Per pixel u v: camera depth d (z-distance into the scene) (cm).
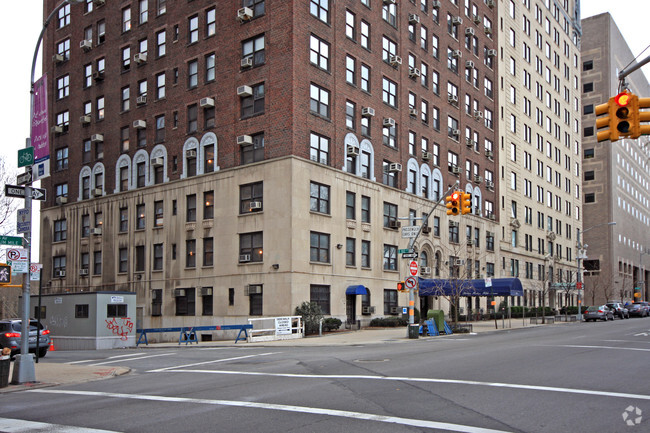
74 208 4934
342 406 1041
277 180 3550
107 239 4612
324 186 3766
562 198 8150
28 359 1550
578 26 9162
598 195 10700
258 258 3622
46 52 5369
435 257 4916
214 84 3978
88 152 4894
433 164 4944
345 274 3859
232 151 3819
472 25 5769
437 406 1015
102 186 4747
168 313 4103
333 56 3884
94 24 4944
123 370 1827
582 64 11106
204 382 1455
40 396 1336
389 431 838
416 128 4744
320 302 3650
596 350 2014
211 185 3919
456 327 3541
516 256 6519
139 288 4325
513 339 2738
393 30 4541
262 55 3722
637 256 12412
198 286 3928
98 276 4641
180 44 4244
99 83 4859
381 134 4328
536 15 7588
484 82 5944
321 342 2828
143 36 4534
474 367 1545
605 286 9019
